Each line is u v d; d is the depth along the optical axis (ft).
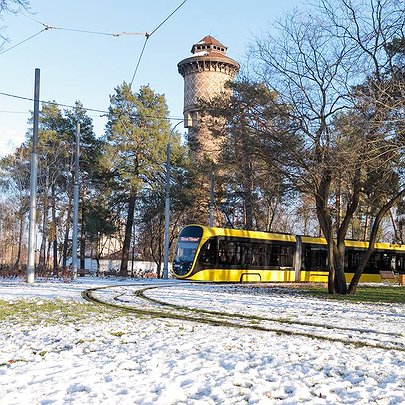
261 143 80.79
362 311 55.21
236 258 111.04
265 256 116.16
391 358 28.43
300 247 123.24
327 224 84.48
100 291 73.72
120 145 150.61
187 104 223.51
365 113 63.67
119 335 34.12
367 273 134.00
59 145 155.94
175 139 159.02
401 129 59.21
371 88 64.13
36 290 71.61
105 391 19.97
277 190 96.48
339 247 86.74
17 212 169.58
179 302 59.62
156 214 166.81
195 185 161.58
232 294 74.69
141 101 158.30
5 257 225.76
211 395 19.66
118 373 23.02
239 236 112.06
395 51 69.56
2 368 24.08
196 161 159.02
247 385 21.39
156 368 23.94
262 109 80.33
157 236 188.24
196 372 23.17
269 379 22.44
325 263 127.85
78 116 163.84
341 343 33.65
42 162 156.76
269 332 38.04
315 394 20.29
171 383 21.15
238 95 83.15
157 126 156.25
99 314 45.91
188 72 224.12
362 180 79.36
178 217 178.50
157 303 58.44
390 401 19.29
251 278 113.19
